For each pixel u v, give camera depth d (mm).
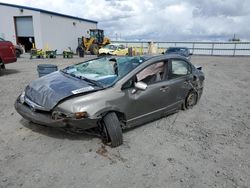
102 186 2902
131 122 4316
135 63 4559
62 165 3297
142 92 4352
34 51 22016
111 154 3656
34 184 2873
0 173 3051
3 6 28141
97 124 3766
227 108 6656
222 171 3385
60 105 3598
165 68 5004
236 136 4680
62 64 16406
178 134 4590
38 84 4266
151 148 3939
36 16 27266
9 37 29000
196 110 6188
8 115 5074
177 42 42562
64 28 31828
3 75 10688
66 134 4195
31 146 3762
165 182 3057
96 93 3793
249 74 15141
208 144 4238
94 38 32500
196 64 21484
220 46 40688
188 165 3490
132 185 2953
